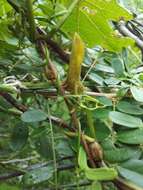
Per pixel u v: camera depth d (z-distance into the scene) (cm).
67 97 24
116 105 26
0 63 31
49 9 28
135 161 23
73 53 23
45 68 25
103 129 24
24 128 30
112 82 28
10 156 36
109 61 31
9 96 28
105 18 27
